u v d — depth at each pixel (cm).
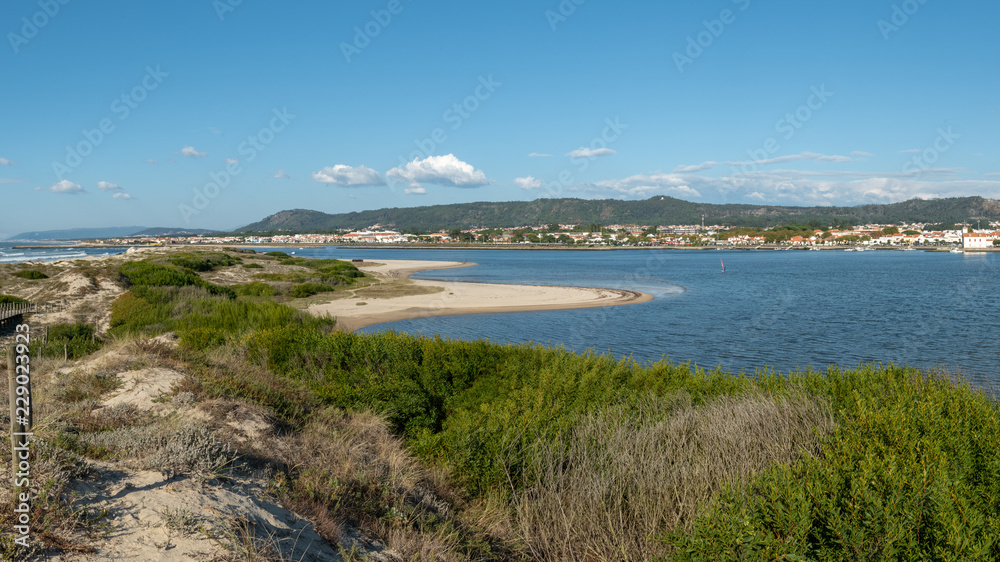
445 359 1255
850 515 379
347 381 1199
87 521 379
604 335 3234
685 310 4322
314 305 4391
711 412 780
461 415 941
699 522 399
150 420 650
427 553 492
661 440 697
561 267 10869
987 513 423
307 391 1027
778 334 3262
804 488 408
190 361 1041
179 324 2467
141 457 502
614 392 1059
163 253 8025
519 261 13588
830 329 3441
